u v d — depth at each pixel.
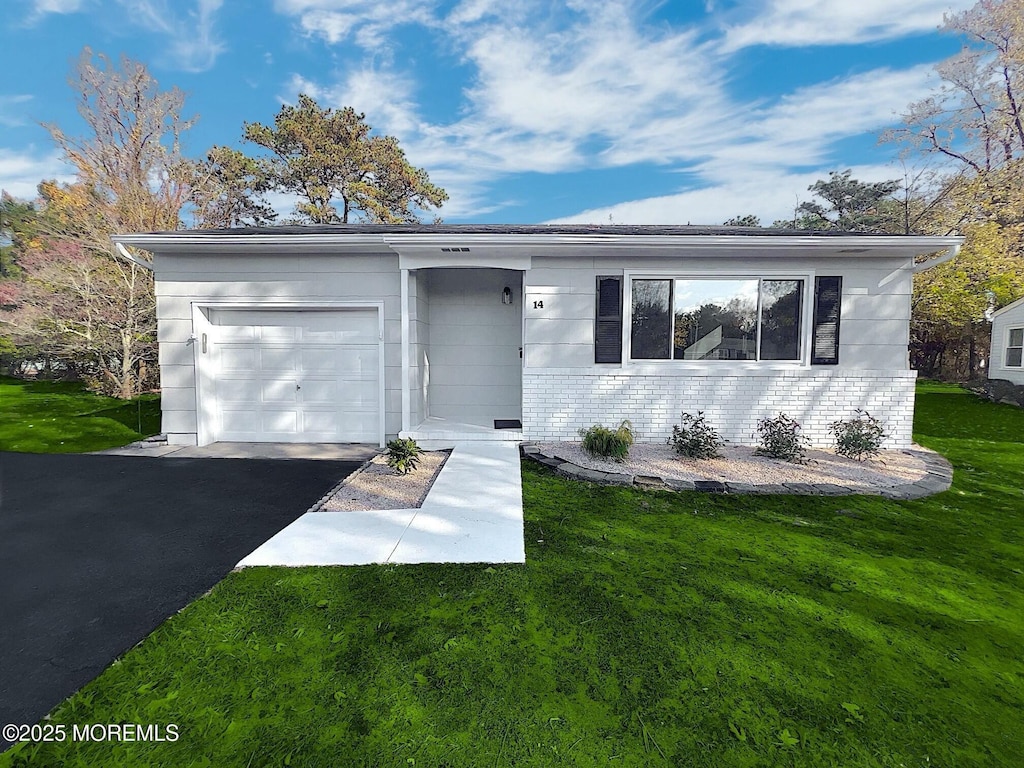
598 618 3.23
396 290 8.34
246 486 6.19
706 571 3.92
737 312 8.00
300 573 3.84
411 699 2.49
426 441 8.19
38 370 19.66
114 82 16.47
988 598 3.56
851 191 25.84
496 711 2.41
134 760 2.11
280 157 24.06
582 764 2.12
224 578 3.76
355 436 8.74
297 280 8.37
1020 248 18.34
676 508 5.42
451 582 3.70
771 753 2.19
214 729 2.28
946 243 7.10
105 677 2.63
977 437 9.85
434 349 9.85
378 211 24.30
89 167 16.31
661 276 7.98
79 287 14.77
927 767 2.13
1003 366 15.65
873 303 7.88
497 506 5.41
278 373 8.71
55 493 5.87
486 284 9.77
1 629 3.07
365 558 4.11
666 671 2.72
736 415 8.05
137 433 9.89
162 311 8.42
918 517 5.23
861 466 6.98
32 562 4.02
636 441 8.12
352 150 24.11
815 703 2.49
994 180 18.58
